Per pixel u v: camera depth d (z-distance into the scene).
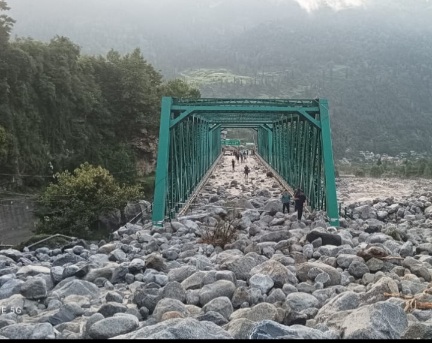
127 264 15.12
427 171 70.88
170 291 11.23
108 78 55.75
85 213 25.56
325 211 25.83
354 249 16.73
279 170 45.16
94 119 52.19
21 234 30.81
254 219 26.25
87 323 9.53
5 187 37.03
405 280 12.08
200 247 18.61
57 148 45.62
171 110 25.67
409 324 8.29
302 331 7.58
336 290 11.79
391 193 48.56
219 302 10.38
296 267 13.84
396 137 156.00
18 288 12.62
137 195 29.78
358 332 7.71
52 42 50.03
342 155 131.25
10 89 41.31
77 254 19.77
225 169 59.44
